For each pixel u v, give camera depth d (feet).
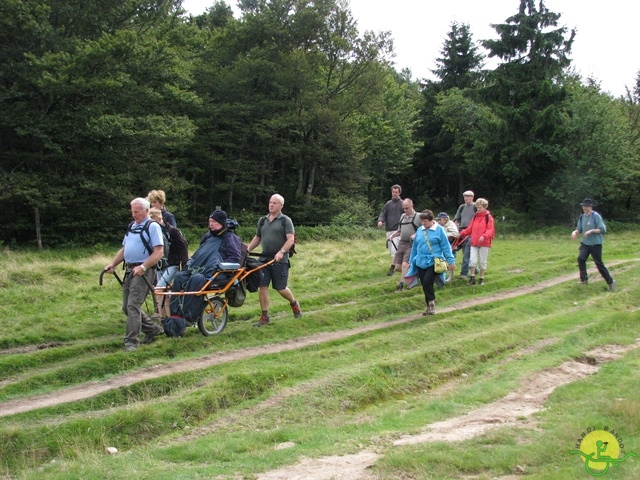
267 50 105.09
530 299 37.19
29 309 32.45
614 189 107.45
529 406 19.93
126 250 25.23
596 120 104.78
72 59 67.00
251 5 126.62
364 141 129.70
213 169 108.06
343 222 99.09
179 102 83.97
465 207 43.91
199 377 22.71
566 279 45.57
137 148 78.48
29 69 69.05
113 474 15.10
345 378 22.61
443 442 15.75
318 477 14.02
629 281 43.32
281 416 19.98
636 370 23.36
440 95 145.07
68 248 73.15
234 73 102.89
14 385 21.43
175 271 27.94
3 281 37.55
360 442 16.74
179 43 85.97
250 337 28.19
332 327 31.22
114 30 77.41
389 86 140.36
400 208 43.50
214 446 17.02
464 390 21.81
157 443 18.02
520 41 116.47
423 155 157.99
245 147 108.27
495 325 31.99
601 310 35.04
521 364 25.03
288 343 28.12
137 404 19.95
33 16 68.33
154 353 24.98
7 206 73.05
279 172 121.90
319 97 108.17
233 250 27.66
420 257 33.19
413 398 22.21
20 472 16.10
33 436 17.54
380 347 27.55
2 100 69.72
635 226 102.42
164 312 27.96
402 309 35.24
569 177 105.19
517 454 14.40
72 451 17.19
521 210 123.24
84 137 73.97
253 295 37.50
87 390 21.40
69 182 73.77
